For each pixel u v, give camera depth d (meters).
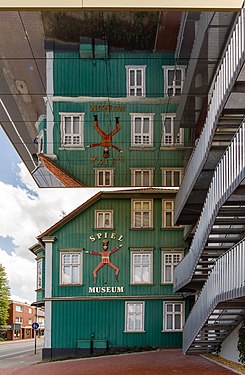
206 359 18.91
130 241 26.09
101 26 14.06
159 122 18.55
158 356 21.05
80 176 21.80
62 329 25.28
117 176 21.73
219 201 14.04
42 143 19.70
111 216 26.28
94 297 25.55
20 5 9.43
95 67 15.75
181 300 25.55
